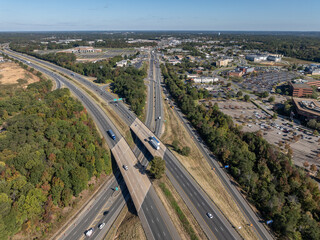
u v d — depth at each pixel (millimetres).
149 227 106312
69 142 141375
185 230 105438
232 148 167000
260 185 133500
